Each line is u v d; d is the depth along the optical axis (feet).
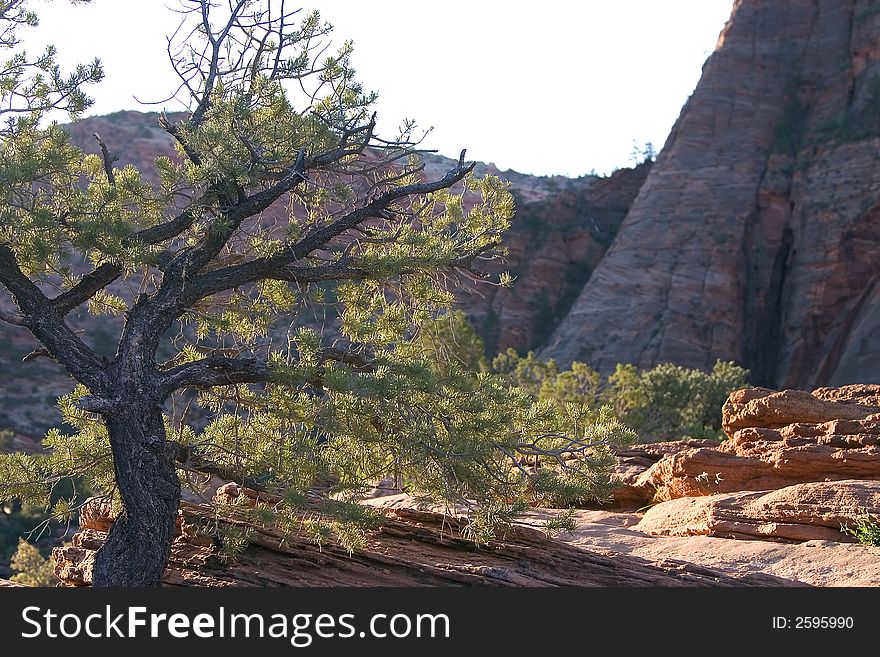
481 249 38.04
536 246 293.43
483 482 33.83
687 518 50.52
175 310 33.88
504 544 36.35
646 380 143.95
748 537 46.80
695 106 277.23
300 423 33.47
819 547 42.75
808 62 281.33
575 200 310.24
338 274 35.96
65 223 33.01
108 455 37.22
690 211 257.75
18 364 214.48
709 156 267.59
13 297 33.37
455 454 32.71
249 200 35.29
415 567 33.99
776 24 289.94
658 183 266.98
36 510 37.58
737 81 279.69
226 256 38.09
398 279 39.55
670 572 36.14
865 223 236.63
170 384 32.24
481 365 145.89
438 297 39.81
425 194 39.65
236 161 34.22
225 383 33.55
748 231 253.24
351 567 34.14
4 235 32.94
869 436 49.49
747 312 244.83
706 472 53.62
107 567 29.50
